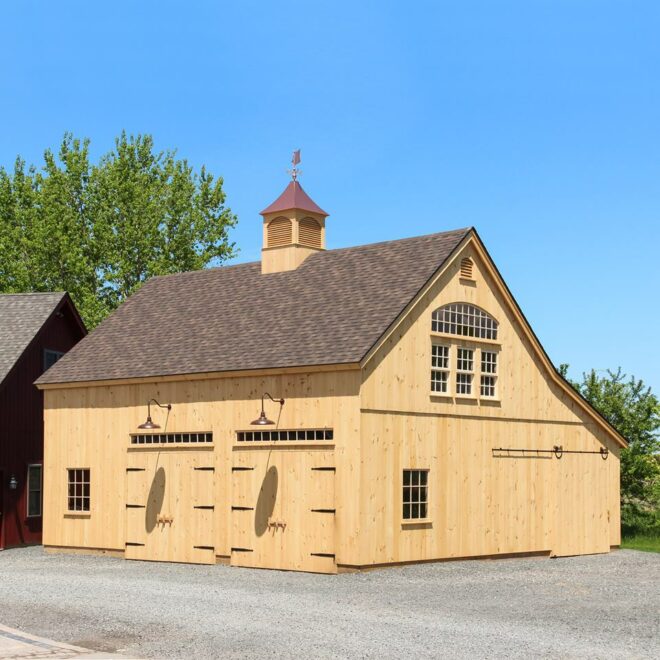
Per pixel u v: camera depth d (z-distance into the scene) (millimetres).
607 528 34531
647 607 20906
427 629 17750
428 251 30219
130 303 36312
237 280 34375
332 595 22172
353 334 27688
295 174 34031
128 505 31422
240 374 28938
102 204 56562
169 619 18766
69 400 33344
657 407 41156
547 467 32469
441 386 29406
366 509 26578
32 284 54500
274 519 28000
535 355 32562
